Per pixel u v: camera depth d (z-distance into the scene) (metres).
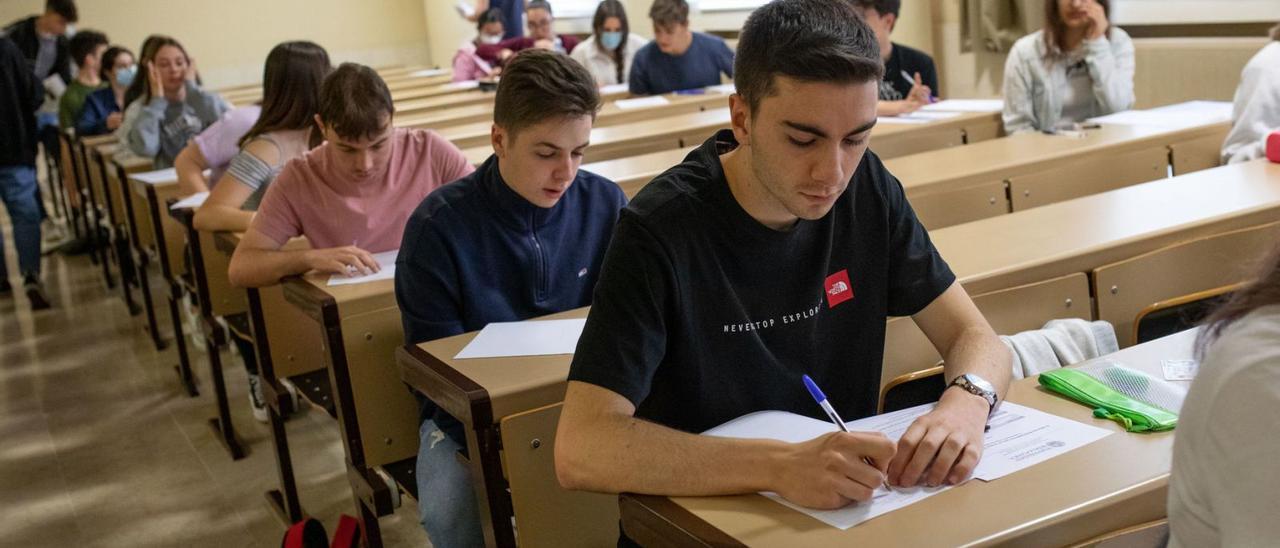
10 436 3.42
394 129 2.43
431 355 1.60
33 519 2.81
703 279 1.24
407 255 1.82
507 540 1.48
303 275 2.13
